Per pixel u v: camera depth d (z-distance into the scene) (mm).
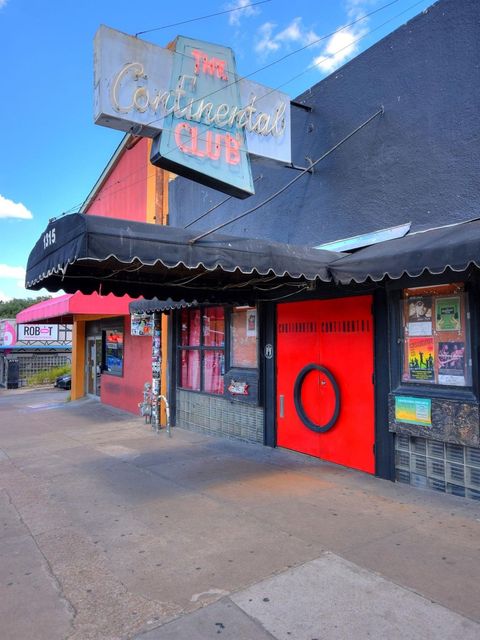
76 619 3127
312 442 7090
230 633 2924
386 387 5945
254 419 8281
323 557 3877
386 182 6113
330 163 6906
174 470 6789
